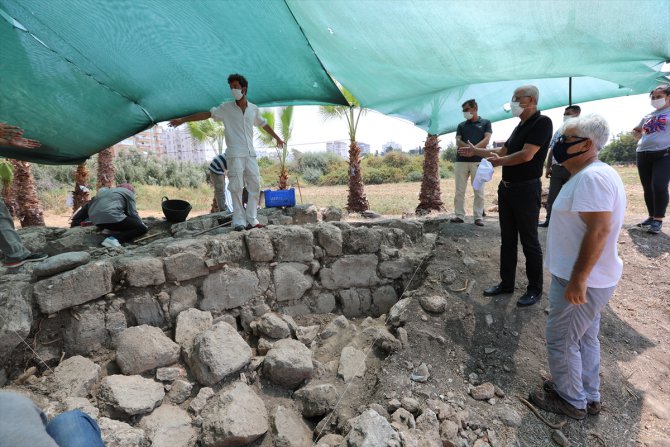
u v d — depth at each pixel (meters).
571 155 2.28
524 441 2.45
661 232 4.94
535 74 3.68
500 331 3.33
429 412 2.57
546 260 2.50
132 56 4.14
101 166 11.43
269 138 10.94
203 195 22.02
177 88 4.80
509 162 3.18
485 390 2.80
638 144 5.00
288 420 2.68
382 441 2.25
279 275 3.91
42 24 3.61
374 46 3.81
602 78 3.55
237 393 2.71
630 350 3.26
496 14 2.87
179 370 2.96
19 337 2.69
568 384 2.52
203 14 3.67
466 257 4.25
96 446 1.48
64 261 3.06
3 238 3.52
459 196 5.57
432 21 3.18
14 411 1.06
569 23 2.76
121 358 2.88
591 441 2.47
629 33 2.70
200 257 3.50
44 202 16.72
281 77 4.76
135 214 5.51
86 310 3.01
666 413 2.69
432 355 3.11
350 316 4.21
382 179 27.14
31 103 4.32
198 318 3.35
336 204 15.48
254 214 4.74
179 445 2.43
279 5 3.54
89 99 4.55
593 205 2.10
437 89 4.71
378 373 2.98
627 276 4.21
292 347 3.21
